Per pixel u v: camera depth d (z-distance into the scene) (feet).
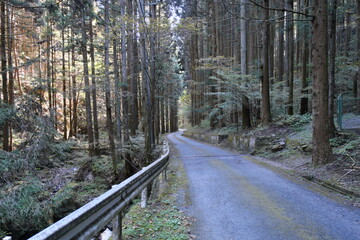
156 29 37.37
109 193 11.06
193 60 100.68
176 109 181.98
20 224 23.36
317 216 16.57
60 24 53.36
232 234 14.15
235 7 67.41
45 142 24.54
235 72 62.34
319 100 29.43
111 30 45.55
